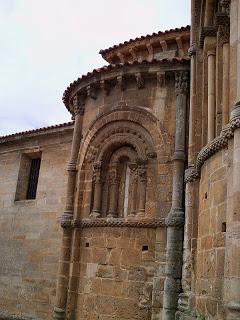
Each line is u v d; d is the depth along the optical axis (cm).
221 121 930
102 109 1367
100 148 1341
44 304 1562
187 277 1027
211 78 1023
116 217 1273
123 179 1317
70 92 1499
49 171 1736
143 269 1168
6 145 1939
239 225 668
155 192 1216
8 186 1875
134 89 1326
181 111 1238
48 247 1627
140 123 1289
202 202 938
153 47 1645
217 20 939
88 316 1211
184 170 1191
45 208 1692
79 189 1352
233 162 707
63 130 1712
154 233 1184
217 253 784
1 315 1666
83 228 1312
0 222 1833
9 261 1734
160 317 1106
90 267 1254
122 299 1170
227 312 666
